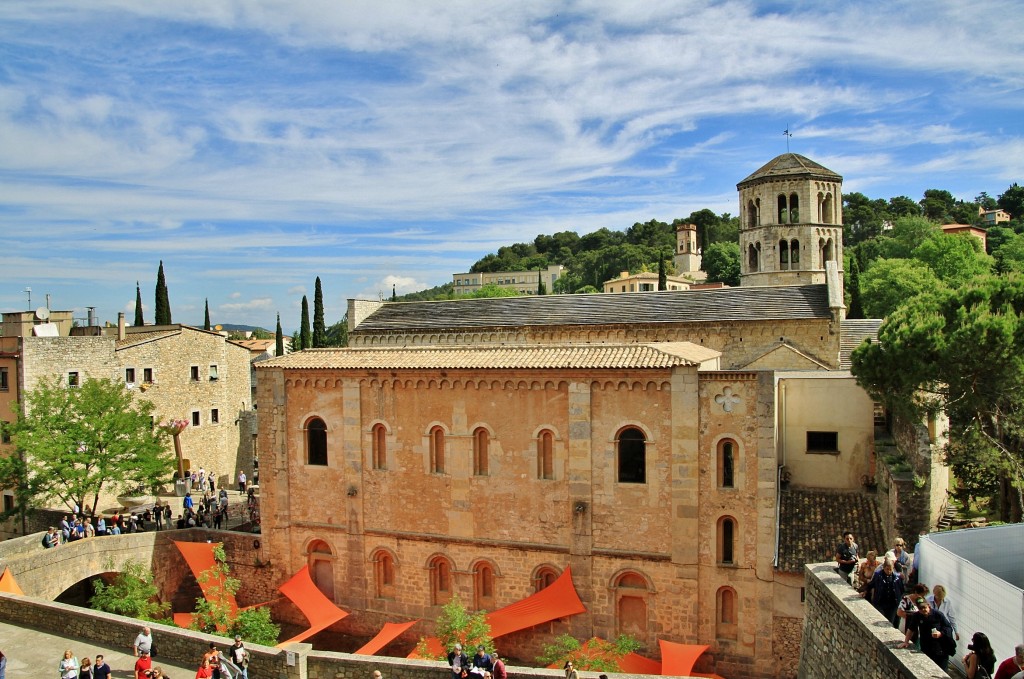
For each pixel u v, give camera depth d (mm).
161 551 42562
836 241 63906
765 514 31422
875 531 31781
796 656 30938
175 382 62000
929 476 28703
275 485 40562
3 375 50969
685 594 32594
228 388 67188
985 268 96000
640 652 33594
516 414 35438
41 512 46844
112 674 26594
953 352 28000
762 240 64188
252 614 35750
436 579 37344
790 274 63219
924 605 16531
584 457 34094
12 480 45750
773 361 44844
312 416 39844
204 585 38969
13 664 27391
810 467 36312
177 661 27750
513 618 33656
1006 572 20281
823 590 20984
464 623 31828
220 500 49188
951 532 20078
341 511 39188
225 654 26766
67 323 63406
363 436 38500
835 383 35969
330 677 25641
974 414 30656
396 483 37969
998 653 16359
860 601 19188
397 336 58812
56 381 51375
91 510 48656
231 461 67812
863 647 17844
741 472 31859
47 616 30688
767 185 63438
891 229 150500
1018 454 30875
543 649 34719
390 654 36812
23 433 44281
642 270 177750
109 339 56031
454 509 36625
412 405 37562
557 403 34719
